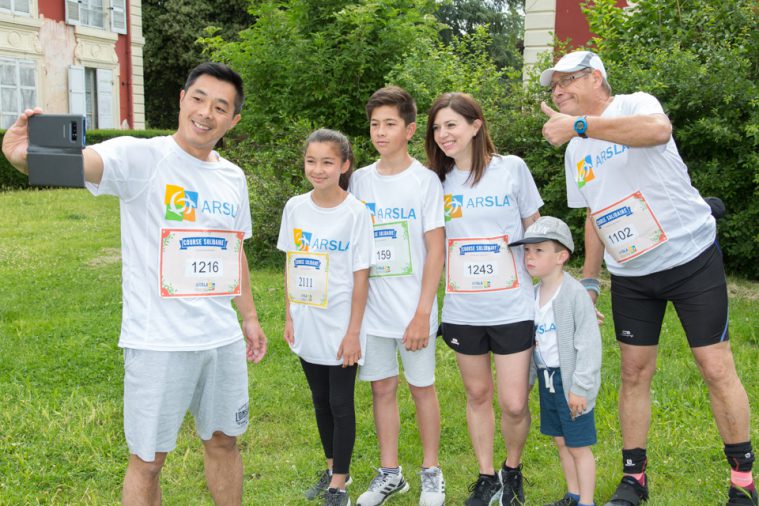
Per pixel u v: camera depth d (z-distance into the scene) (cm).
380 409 343
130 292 263
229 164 288
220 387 283
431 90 842
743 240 738
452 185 333
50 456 385
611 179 316
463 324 331
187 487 357
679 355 523
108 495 348
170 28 2973
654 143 281
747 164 701
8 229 1087
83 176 233
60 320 627
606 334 570
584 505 312
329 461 353
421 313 324
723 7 805
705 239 316
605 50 869
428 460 341
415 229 329
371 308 336
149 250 262
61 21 2141
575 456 314
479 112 323
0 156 1550
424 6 1034
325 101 906
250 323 315
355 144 859
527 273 332
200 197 267
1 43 1953
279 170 852
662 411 427
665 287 318
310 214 332
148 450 260
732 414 316
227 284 276
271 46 927
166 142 267
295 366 520
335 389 331
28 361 524
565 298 311
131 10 2391
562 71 310
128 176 256
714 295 314
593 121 283
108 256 914
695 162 755
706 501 335
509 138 819
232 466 300
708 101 728
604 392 456
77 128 232
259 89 946
